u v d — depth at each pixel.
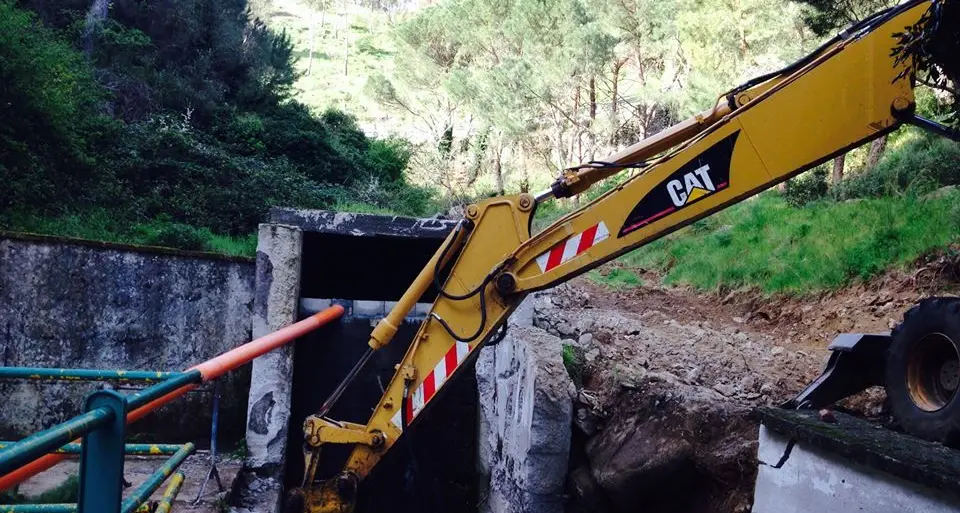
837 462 3.69
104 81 17.38
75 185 12.01
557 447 5.64
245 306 6.89
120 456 1.91
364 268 8.34
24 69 10.77
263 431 6.12
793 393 6.22
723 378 6.48
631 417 5.70
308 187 17.88
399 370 4.66
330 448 7.11
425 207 21.75
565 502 5.68
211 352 6.82
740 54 16.95
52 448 1.61
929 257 8.66
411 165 28.14
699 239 14.45
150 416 6.63
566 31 22.94
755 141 3.98
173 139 15.43
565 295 9.79
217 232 14.05
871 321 8.27
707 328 8.77
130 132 15.33
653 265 14.49
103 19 18.95
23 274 6.43
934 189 11.00
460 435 7.66
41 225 10.24
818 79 3.89
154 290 6.71
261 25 29.44
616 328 7.43
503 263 4.37
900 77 3.58
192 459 6.08
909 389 3.97
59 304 6.50
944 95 12.20
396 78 33.97
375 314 7.57
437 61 31.53
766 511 4.20
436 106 33.50
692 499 5.30
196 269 6.80
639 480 5.32
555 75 23.05
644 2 21.22
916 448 3.50
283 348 6.21
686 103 17.95
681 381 6.05
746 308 10.46
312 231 6.70
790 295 9.99
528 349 6.04
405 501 7.48
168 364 6.73
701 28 17.59
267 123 21.77
